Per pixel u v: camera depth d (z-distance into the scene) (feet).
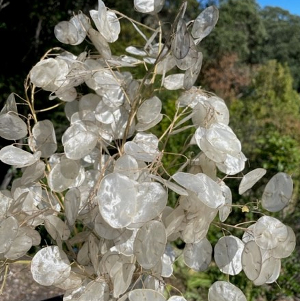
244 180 1.09
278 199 1.03
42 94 6.54
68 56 1.28
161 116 1.22
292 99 17.58
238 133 5.73
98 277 0.98
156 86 1.41
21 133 1.16
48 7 7.25
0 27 7.07
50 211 1.14
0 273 1.13
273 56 32.73
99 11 1.14
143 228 0.91
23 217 1.09
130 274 0.93
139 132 1.22
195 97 1.25
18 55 7.29
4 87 7.07
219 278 4.10
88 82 1.23
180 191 0.88
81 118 1.26
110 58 1.21
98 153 1.25
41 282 1.00
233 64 17.84
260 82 17.34
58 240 1.04
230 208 1.10
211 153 1.03
